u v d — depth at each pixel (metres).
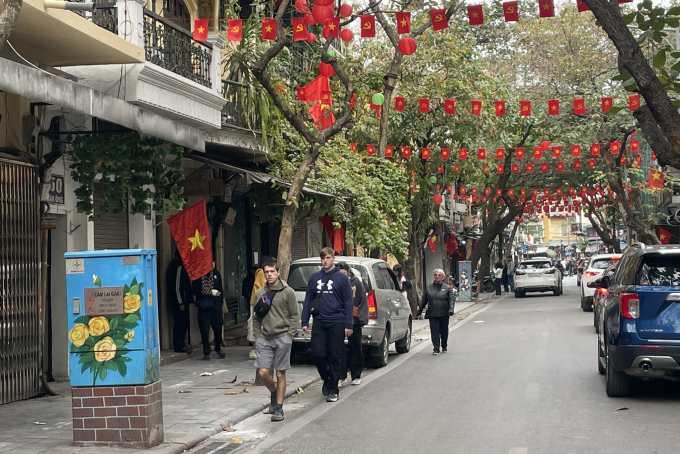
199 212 15.13
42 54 11.44
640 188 32.28
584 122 30.06
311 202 18.27
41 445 8.05
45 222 11.73
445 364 14.82
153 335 8.14
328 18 11.87
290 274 14.97
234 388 11.99
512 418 9.27
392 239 21.77
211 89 14.62
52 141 12.23
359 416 9.73
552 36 31.44
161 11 16.47
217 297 16.30
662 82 9.99
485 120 26.16
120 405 7.93
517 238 99.81
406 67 25.78
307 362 15.67
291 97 17.52
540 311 29.39
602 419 9.12
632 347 9.97
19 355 10.97
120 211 13.13
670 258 10.28
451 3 16.86
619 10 10.34
